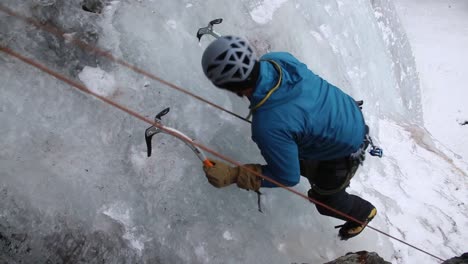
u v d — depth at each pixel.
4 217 2.04
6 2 2.61
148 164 2.54
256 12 3.66
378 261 2.66
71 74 2.60
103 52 2.71
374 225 3.25
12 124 2.30
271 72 1.99
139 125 2.62
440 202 3.96
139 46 2.83
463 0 12.23
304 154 2.28
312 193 2.62
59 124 2.43
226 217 2.63
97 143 2.48
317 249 2.91
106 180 2.38
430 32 10.81
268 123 1.97
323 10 4.43
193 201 2.57
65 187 2.24
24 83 2.43
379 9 6.72
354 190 3.48
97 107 2.56
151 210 2.43
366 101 4.70
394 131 4.85
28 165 2.22
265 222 2.77
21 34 2.56
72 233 2.16
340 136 2.15
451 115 8.41
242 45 1.85
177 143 2.67
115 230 2.28
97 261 2.18
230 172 2.28
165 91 2.78
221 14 3.34
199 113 2.83
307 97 2.02
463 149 7.66
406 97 7.23
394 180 3.97
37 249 2.07
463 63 9.66
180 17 3.10
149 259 2.31
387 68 5.86
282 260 2.70
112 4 2.96
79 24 2.77
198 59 3.04
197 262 2.44
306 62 3.90
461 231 3.67
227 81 1.86
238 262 2.55
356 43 5.04
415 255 3.29
